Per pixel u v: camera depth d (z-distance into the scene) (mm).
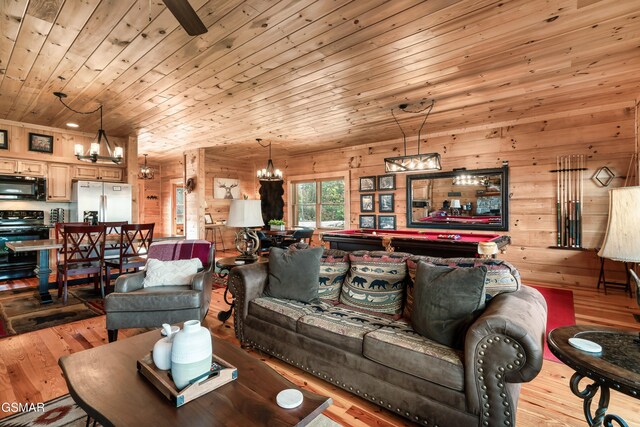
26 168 5020
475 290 1789
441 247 3824
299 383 2160
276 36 2445
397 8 2107
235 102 3955
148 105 4047
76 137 5418
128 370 1442
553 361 2447
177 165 8773
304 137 5980
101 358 1553
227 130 5402
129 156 5750
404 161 4109
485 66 2984
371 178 6473
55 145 5203
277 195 8266
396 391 1707
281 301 2514
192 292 2672
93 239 4332
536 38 2492
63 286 3891
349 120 4816
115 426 1080
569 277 4512
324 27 2330
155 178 9297
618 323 3096
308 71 3070
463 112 4449
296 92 3625
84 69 2998
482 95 3771
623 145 4148
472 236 4637
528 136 4781
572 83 3428
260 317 2461
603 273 4211
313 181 7633
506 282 1995
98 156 4152
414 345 1710
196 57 2771
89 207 5230
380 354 1761
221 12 2135
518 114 4586
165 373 1351
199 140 6207
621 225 1279
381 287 2449
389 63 2912
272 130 5422
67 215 5609
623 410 1839
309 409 1196
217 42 2525
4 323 3139
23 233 5043
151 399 1232
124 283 2754
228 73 3100
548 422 1750
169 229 9039
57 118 4668
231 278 2688
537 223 4730
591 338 1404
